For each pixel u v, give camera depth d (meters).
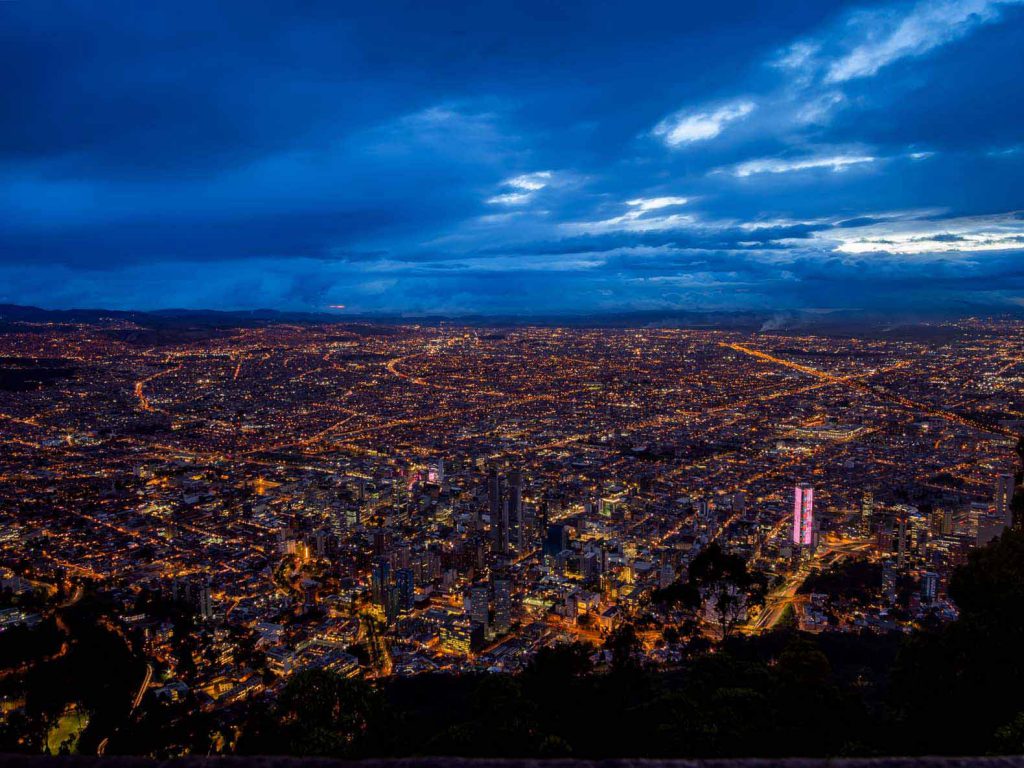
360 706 17.42
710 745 16.36
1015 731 12.03
